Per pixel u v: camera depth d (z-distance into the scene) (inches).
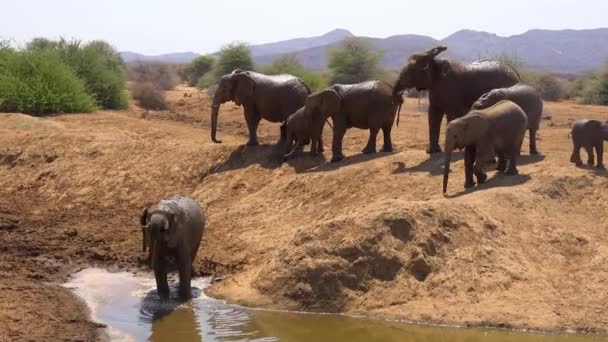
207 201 711.7
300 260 502.0
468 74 689.6
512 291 474.6
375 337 439.2
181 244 503.5
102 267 584.7
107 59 1733.5
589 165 608.7
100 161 834.8
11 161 879.1
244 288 515.2
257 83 765.3
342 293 486.3
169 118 1251.8
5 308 466.3
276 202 669.9
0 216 717.3
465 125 576.1
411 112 1293.1
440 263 492.4
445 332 445.4
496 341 430.6
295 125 726.5
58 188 808.3
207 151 791.7
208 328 455.8
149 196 759.7
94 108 1256.2
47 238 646.5
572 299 467.5
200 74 2438.5
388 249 495.8
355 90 703.7
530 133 666.2
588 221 542.6
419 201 545.0
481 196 552.4
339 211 616.1
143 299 511.2
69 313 471.8
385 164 665.0
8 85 1184.8
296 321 468.8
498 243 505.7
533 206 546.9
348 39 1779.0
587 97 1652.3
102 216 722.2
